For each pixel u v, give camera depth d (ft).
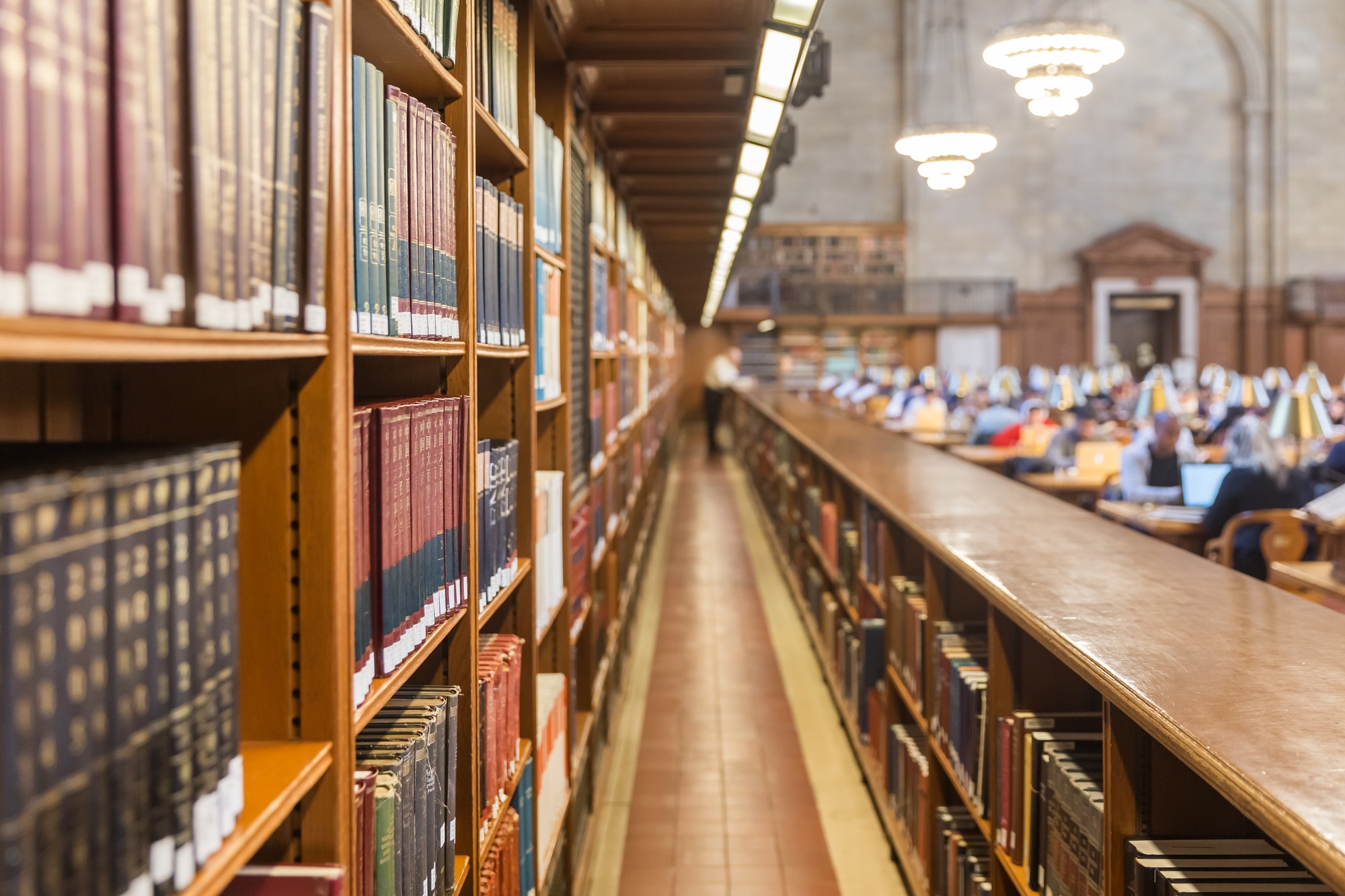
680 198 18.97
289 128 3.06
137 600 2.38
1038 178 73.61
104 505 2.25
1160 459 21.67
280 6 3.00
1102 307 73.10
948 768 8.32
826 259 74.74
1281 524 16.63
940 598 8.89
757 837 11.54
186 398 3.45
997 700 6.97
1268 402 39.93
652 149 14.42
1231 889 4.45
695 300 46.88
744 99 11.75
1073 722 6.40
